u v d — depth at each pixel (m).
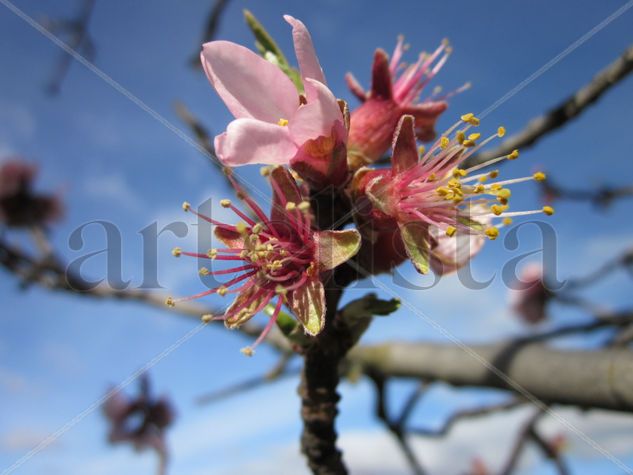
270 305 0.08
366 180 0.08
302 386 0.08
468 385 0.12
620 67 0.11
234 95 0.07
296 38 0.07
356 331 0.08
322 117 0.07
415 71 0.09
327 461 0.08
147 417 0.21
